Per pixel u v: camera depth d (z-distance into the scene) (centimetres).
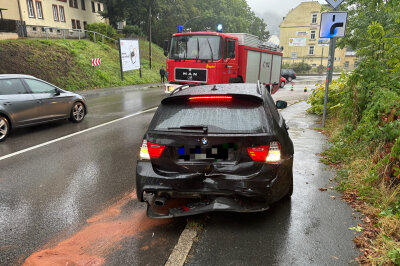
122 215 391
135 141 768
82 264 293
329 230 339
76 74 2233
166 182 335
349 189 434
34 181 508
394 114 466
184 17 5684
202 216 377
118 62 2969
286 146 363
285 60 6800
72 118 995
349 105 718
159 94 1947
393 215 342
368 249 300
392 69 680
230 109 345
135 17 4944
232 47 1152
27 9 3262
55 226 365
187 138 331
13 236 344
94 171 554
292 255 297
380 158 450
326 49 6494
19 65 1945
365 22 1360
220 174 327
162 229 355
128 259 300
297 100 1691
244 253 302
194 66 1166
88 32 3388
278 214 378
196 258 296
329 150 627
